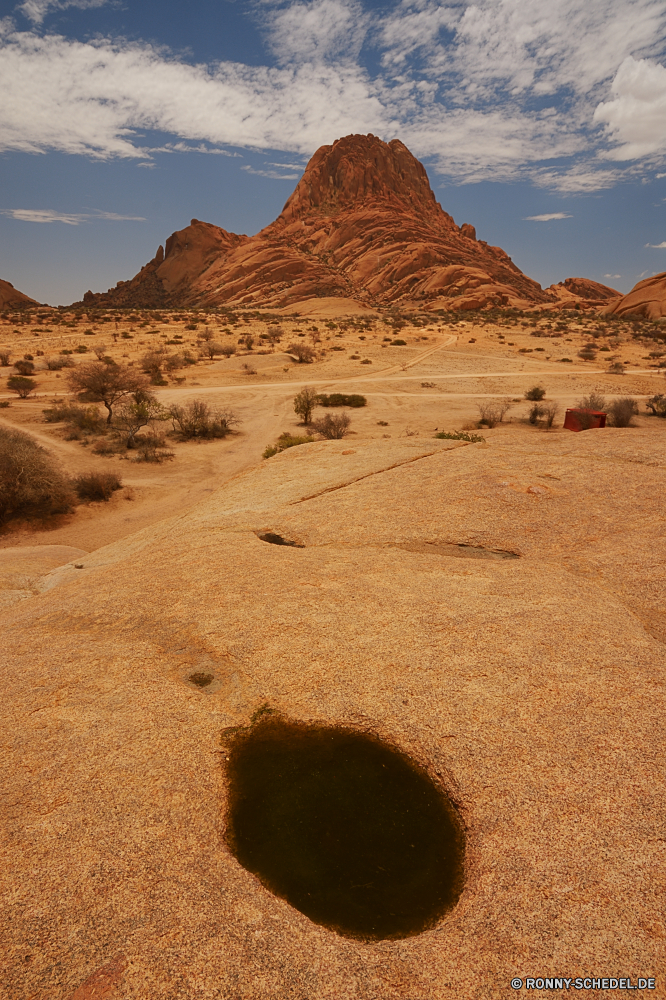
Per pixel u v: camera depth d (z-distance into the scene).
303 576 5.22
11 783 2.92
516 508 6.59
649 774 2.86
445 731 3.23
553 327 95.69
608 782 2.83
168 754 3.14
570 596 4.69
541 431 32.75
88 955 2.09
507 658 3.82
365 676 3.71
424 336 81.38
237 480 10.16
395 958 2.11
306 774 3.06
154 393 46.59
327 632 4.22
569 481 7.32
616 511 6.35
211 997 1.96
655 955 2.04
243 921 2.25
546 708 3.35
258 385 51.06
